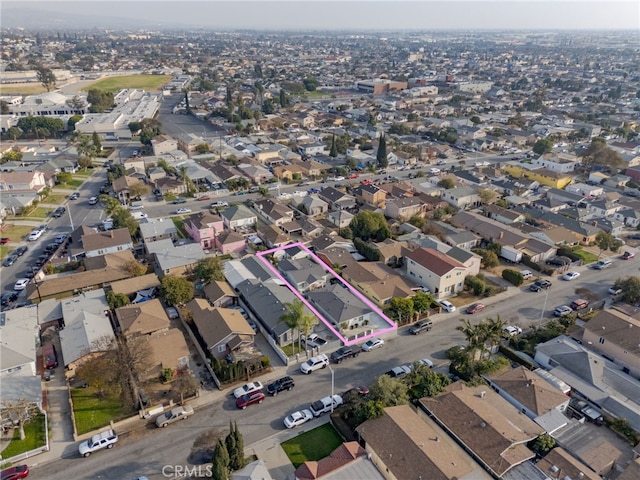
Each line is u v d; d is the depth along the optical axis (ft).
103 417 173.68
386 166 500.33
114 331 221.87
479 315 242.37
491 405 169.68
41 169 447.01
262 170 457.68
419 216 356.59
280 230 332.19
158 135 583.58
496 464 143.02
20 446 159.74
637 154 503.20
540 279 278.87
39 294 245.45
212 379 194.49
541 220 356.18
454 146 597.93
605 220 352.08
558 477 141.38
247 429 169.17
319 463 146.61
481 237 328.08
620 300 258.16
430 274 260.42
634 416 169.07
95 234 302.04
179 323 231.91
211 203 394.93
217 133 653.30
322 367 202.59
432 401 170.09
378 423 157.89
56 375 195.52
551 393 175.11
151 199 403.34
